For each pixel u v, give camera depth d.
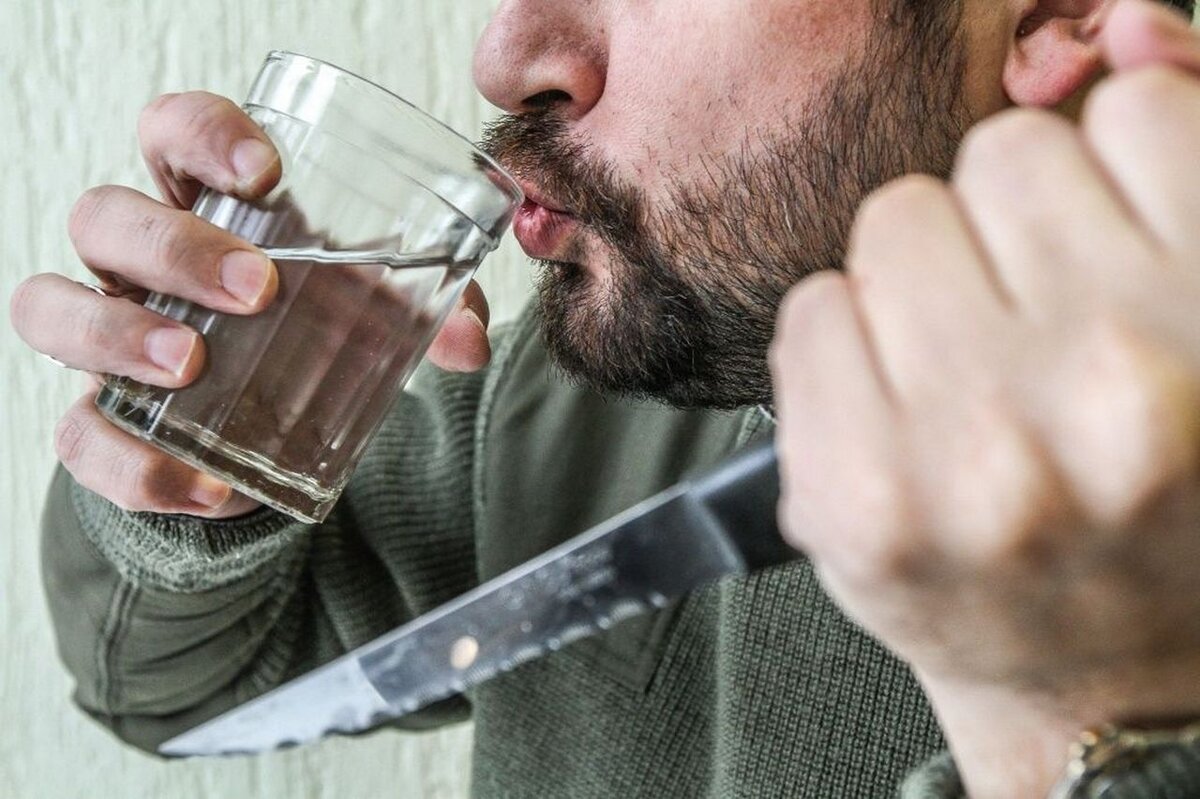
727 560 0.47
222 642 0.98
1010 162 0.32
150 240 0.63
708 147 0.72
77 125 1.21
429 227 0.63
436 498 1.07
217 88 1.19
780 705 0.86
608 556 0.49
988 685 0.38
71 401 1.25
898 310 0.32
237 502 0.81
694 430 0.98
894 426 0.31
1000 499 0.30
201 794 1.26
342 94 0.62
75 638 0.98
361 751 1.25
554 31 0.73
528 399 1.05
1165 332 0.29
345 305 0.64
